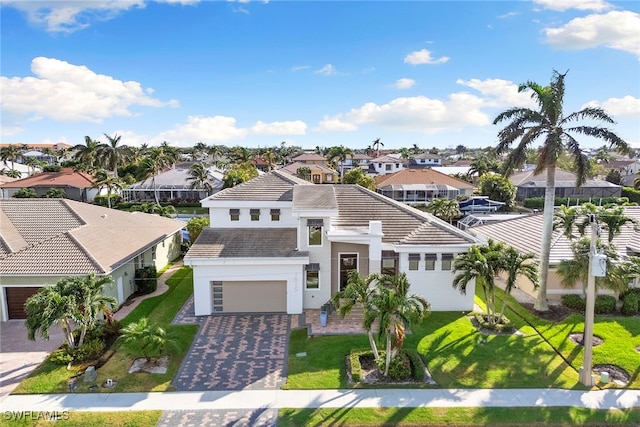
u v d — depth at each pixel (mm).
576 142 24625
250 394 17375
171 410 16250
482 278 22750
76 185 72875
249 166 82062
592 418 15773
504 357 20312
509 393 17406
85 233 28125
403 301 17875
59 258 24766
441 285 26234
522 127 25250
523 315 25453
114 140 76625
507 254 23172
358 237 25281
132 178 83250
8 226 28859
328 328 23688
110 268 24828
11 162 106250
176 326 24062
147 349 19703
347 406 16469
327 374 18797
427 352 20734
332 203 26875
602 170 95875
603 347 21297
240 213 30000
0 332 23078
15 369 19203
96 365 19672
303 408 16375
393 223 27891
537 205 62812
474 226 43188
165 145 123000
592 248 17766
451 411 16094
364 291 18406
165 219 41250
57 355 19781
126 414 15945
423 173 72438
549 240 25781
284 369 19391
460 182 70688
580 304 26188
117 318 25172
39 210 31234
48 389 17609
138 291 29734
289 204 29828
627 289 25156
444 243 25766
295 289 25922
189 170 76688
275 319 25188
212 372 19109
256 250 26438
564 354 20656
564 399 17000
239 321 24875
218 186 76062
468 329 23406
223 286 25969
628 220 25859
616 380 18547
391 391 17531
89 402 16750
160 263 35781
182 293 29938
